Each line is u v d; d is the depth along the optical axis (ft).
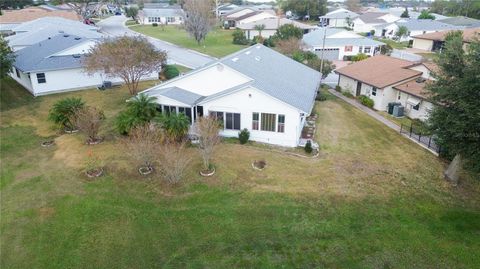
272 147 77.77
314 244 48.08
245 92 76.54
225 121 81.05
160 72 135.64
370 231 50.93
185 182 62.08
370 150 78.33
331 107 110.52
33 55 118.52
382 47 206.90
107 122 89.35
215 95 81.35
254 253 46.32
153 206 55.62
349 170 68.33
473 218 54.95
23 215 53.21
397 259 45.73
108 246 47.32
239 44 230.07
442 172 69.00
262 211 54.75
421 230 51.49
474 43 62.03
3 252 46.03
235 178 63.67
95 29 201.05
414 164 71.92
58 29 162.61
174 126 74.13
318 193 59.88
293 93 82.79
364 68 125.59
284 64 106.22
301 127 84.17
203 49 205.26
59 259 45.06
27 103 105.09
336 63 189.57
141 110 77.87
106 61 96.78
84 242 47.96
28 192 59.21
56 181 62.49
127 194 58.59
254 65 92.38
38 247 47.01
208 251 46.62
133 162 68.28
